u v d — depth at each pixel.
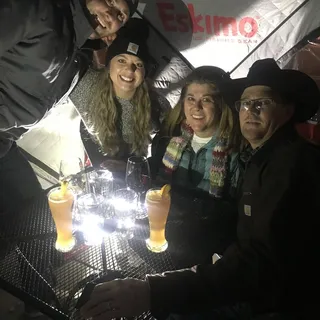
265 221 1.19
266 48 2.74
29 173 2.31
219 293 1.16
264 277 1.15
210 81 1.88
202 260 1.49
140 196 1.85
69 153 3.24
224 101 1.92
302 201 1.22
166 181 2.03
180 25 2.70
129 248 1.50
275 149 1.32
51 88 1.89
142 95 2.48
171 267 1.42
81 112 2.51
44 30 1.63
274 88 1.40
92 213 1.62
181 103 2.08
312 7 2.58
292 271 1.20
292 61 2.77
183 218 1.75
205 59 2.82
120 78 2.32
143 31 2.37
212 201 1.87
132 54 2.26
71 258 1.43
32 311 1.71
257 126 1.43
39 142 3.26
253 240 1.21
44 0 1.59
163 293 1.15
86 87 2.44
